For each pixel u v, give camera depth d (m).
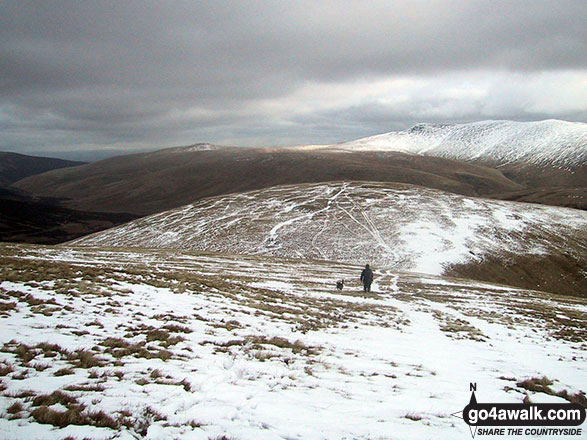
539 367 13.34
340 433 6.79
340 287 32.50
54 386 7.59
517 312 27.39
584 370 13.43
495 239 78.62
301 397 8.47
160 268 36.81
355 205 95.12
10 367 8.15
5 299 14.26
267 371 10.09
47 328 11.64
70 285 17.80
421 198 101.75
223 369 9.85
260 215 90.75
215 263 48.75
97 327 12.43
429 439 6.91
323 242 74.06
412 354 13.86
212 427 6.57
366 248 71.25
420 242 73.69
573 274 70.44
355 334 16.42
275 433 6.55
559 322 24.56
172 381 8.57
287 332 15.16
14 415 6.14
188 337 12.58
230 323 15.30
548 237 82.62
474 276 63.91
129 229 94.00
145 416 6.72
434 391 9.82
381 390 9.55
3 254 35.97
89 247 57.75
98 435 5.83
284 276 40.69
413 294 34.31
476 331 19.50
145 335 12.20
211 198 113.81
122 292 18.20
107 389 7.73
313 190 111.62
